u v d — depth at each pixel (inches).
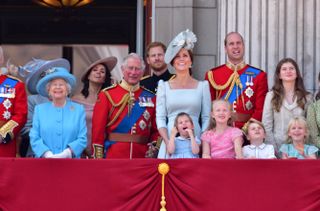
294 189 1574.8
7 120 1696.6
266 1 1903.3
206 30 1961.1
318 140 1681.8
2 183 1583.4
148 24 2076.8
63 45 2420.0
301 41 1895.9
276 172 1577.3
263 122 1707.7
